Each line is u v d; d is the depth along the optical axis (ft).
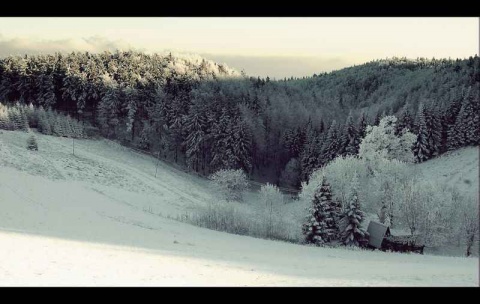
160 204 200.44
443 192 166.40
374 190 178.91
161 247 98.32
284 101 451.53
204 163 317.01
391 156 197.26
